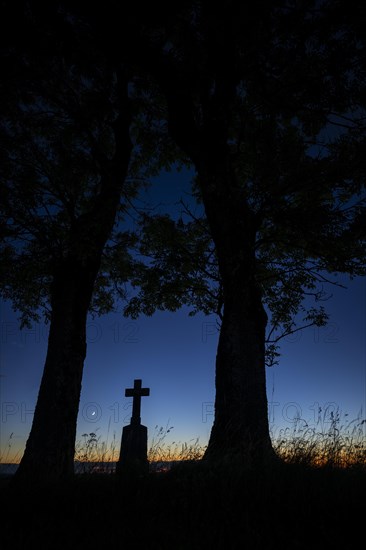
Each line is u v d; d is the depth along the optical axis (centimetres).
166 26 1057
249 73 1106
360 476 628
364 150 1052
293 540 445
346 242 1103
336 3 981
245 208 1126
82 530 502
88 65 1124
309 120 1188
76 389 1139
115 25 1055
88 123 1327
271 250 1510
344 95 1060
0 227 1182
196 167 1159
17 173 1187
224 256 1076
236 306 1047
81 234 1133
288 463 695
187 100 1186
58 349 1150
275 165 1080
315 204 1138
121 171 1382
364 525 469
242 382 984
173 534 474
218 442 936
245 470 656
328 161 1085
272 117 1178
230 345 1018
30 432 1075
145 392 1402
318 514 502
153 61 1135
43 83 1196
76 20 1050
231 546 447
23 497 635
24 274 1255
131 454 1292
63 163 1282
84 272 1239
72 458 1075
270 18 991
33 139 1296
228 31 1019
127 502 584
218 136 1145
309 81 1078
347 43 1021
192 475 635
